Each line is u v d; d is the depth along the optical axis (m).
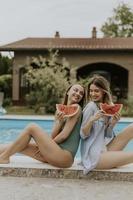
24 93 28.09
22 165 5.93
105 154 5.79
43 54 28.11
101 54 28.02
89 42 30.38
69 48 27.44
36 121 16.47
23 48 27.70
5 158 6.00
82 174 5.77
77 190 5.18
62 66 25.09
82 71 30.33
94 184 5.51
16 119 16.55
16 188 5.20
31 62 28.09
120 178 5.74
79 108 5.72
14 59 28.22
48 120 16.44
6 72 37.91
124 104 23.62
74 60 28.05
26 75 23.91
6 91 29.91
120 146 6.04
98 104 5.91
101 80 5.93
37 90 24.08
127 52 27.81
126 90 29.08
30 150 6.03
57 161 5.72
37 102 23.19
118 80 30.50
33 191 5.07
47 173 5.80
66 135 5.68
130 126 6.09
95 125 5.76
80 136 5.80
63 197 4.83
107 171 5.74
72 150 5.75
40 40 31.30
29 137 5.87
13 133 14.25
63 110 5.70
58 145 5.77
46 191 5.08
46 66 23.95
